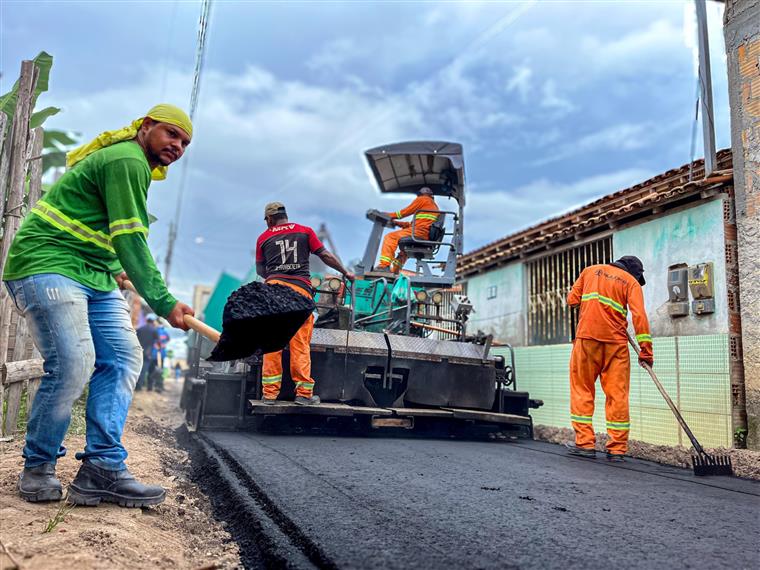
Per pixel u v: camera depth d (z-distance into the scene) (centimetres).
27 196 516
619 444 556
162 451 497
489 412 693
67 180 285
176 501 330
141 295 276
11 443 421
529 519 297
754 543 272
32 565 198
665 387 666
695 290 638
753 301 584
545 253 906
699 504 353
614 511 324
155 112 302
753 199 593
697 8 604
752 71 605
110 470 288
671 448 612
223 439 554
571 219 841
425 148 774
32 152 510
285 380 638
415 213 780
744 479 467
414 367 656
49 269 275
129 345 301
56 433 279
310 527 269
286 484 357
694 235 655
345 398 630
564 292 868
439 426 708
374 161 809
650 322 707
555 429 789
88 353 279
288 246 593
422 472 417
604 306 565
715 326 620
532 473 439
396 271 793
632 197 738
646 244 719
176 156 310
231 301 259
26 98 468
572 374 583
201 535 285
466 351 683
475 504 325
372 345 642
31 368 478
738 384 595
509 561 233
